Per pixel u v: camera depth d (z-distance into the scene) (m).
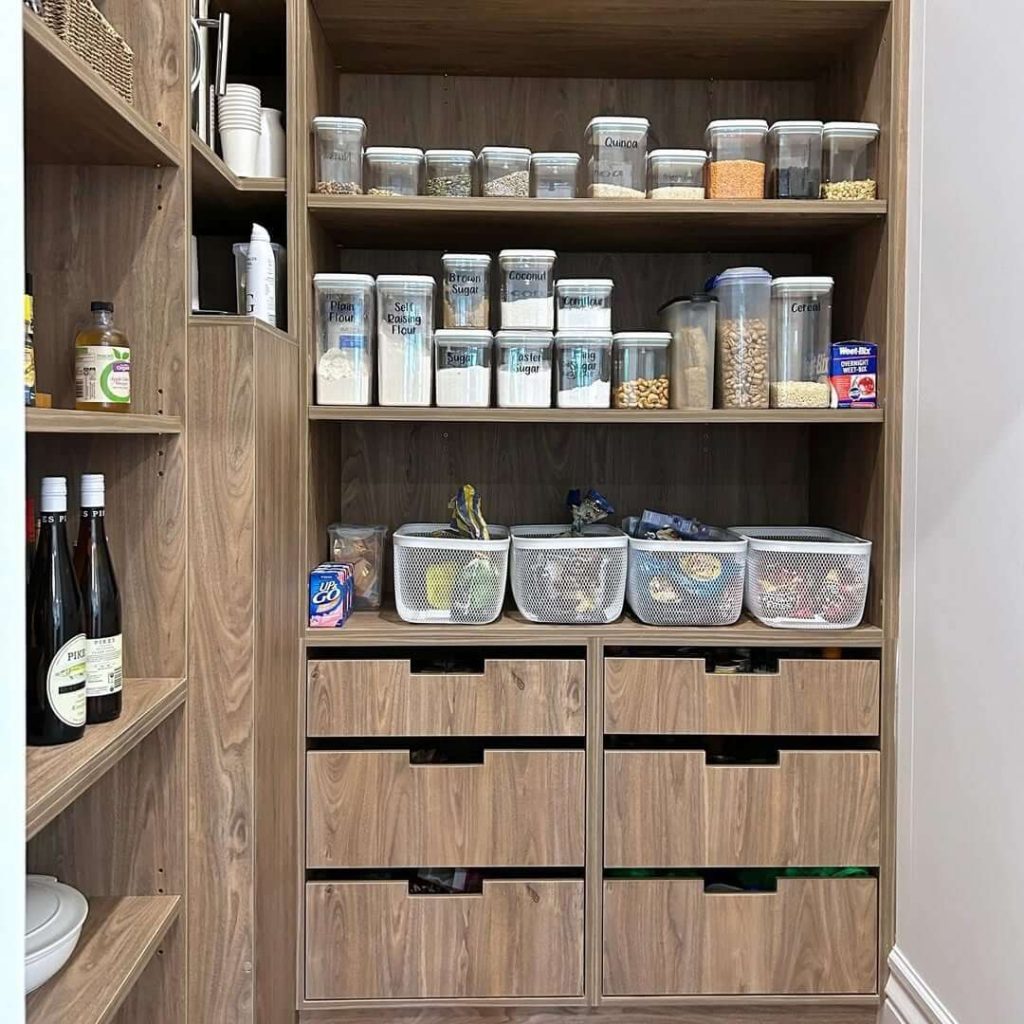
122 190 1.47
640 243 2.18
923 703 1.77
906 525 1.86
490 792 1.87
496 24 1.95
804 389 1.93
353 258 2.25
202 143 1.57
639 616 1.95
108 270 1.47
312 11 1.90
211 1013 1.51
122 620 1.50
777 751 1.93
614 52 2.09
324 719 1.86
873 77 1.95
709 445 2.29
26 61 1.02
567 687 1.87
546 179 1.94
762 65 2.17
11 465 0.76
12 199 0.76
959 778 1.64
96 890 1.48
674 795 1.87
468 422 2.13
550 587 1.92
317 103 1.96
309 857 1.86
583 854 1.87
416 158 1.92
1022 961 1.45
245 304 1.85
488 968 1.87
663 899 1.88
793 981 1.89
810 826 1.88
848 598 1.91
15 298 0.76
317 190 1.91
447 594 1.92
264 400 1.55
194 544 1.50
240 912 1.51
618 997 1.88
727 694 1.88
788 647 1.89
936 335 1.73
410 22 1.95
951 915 1.66
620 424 2.28
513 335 1.92
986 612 1.56
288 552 1.75
